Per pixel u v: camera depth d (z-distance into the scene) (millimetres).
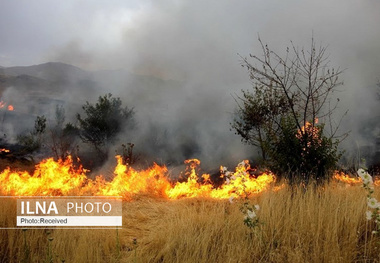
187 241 3504
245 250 3227
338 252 2916
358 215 3504
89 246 3404
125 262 3357
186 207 5145
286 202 4176
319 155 5012
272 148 5379
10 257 3330
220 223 4000
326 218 3539
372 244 3096
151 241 3869
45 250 3395
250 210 3619
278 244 3303
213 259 3217
